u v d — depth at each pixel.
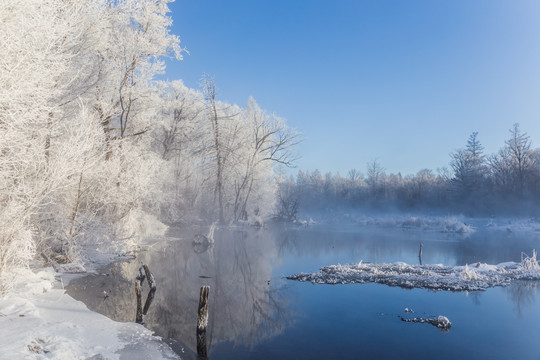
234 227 37.75
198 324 6.70
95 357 5.35
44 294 8.79
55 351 4.95
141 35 20.22
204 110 41.06
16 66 6.32
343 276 13.72
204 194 42.62
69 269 12.22
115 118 20.45
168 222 34.81
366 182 102.69
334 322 8.59
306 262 17.34
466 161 67.31
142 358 5.60
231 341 7.28
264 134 43.66
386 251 21.55
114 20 18.97
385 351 6.89
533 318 8.89
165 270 14.30
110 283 11.29
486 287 12.01
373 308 9.71
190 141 39.72
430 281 12.80
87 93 15.26
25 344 4.91
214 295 10.97
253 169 43.00
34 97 6.96
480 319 8.83
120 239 16.19
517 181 60.47
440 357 6.63
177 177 36.31
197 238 22.69
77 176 11.49
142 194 17.72
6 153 7.13
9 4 6.29
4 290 7.12
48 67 7.82
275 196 51.16
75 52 14.09
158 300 9.91
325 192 97.25
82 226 13.55
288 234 32.19
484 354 6.76
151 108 21.75
